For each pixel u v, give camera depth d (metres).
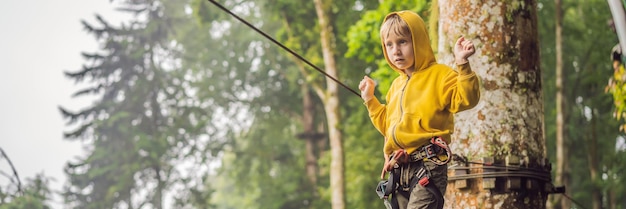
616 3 5.35
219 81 42.38
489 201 8.13
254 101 42.28
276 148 43.69
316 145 42.75
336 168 28.05
